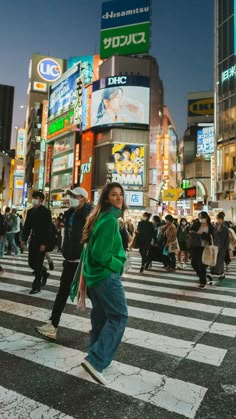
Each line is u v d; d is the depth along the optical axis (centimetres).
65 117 7288
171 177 7962
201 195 4925
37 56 11731
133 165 5853
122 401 256
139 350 366
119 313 275
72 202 416
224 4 4259
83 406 247
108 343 270
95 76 7981
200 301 621
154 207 5528
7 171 15888
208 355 356
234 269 1235
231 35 4084
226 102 4097
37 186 8688
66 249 407
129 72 6225
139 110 5953
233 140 3928
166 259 1044
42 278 759
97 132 6325
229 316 517
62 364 320
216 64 4334
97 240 271
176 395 269
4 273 877
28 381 284
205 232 769
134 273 979
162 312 531
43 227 612
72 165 6919
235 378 303
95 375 265
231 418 239
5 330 420
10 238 1322
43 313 500
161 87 7194
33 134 10069
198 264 778
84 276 296
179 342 394
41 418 231
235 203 3531
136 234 998
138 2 6325
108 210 284
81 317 485
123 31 6378
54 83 8050
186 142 8762
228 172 3972
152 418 235
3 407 244
